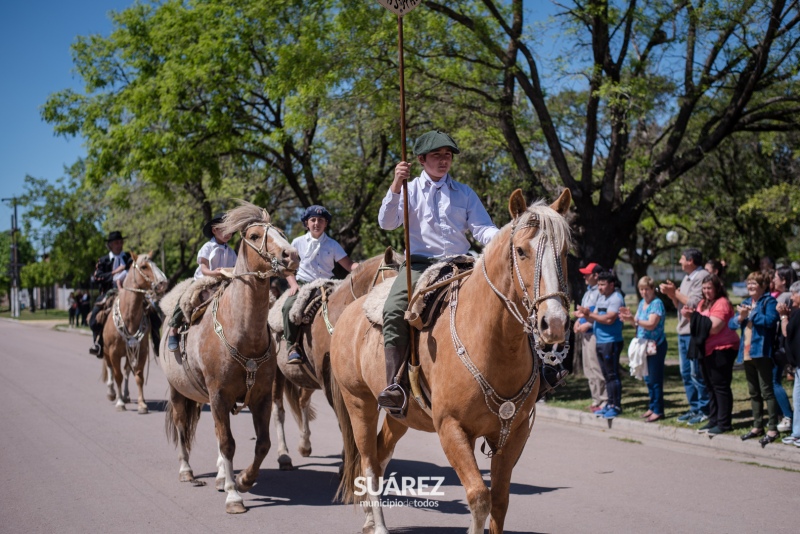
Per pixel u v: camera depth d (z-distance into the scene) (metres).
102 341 12.54
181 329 7.10
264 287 6.39
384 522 5.73
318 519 5.99
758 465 7.61
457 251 5.17
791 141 18.27
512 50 13.01
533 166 16.19
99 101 20.25
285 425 10.60
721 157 19.39
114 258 13.15
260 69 18.47
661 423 9.48
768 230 22.08
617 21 12.84
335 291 6.91
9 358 20.28
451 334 4.34
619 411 10.15
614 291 10.24
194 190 22.61
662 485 6.90
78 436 9.50
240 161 19.28
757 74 11.72
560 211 4.05
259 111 18.77
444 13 12.79
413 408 4.83
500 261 4.09
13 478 7.31
